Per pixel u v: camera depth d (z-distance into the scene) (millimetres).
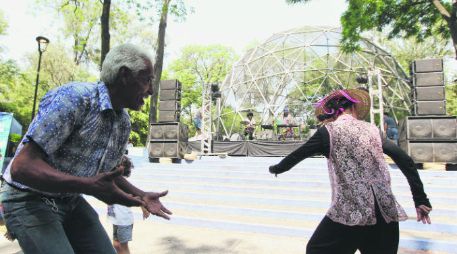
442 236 4461
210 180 8102
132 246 4262
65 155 1479
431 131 8102
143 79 1562
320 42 18828
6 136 6113
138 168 9258
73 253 1493
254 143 12414
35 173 1270
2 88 25719
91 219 1761
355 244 1921
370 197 1867
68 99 1401
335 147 1998
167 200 6793
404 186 6410
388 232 1864
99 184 1307
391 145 2027
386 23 13234
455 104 26031
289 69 18188
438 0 10953
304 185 7230
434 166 7996
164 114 11000
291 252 4070
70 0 17406
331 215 1920
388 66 17500
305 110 16641
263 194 6949
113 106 1604
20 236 1455
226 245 4352
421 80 9141
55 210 1564
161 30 15734
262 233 4977
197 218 5441
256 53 20734
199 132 14172
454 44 10617
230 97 19172
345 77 17281
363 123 2121
